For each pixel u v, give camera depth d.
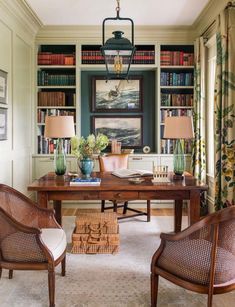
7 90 3.93
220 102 3.67
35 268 2.17
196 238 1.89
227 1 3.64
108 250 3.13
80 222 3.14
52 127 3.20
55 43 5.05
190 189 2.87
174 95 5.13
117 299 2.28
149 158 5.04
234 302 2.27
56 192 2.90
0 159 3.71
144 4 4.02
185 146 5.05
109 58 3.00
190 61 5.07
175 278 1.98
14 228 2.16
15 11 4.02
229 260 1.87
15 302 2.23
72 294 2.34
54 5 4.07
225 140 3.53
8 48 3.96
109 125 5.39
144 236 3.64
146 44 5.06
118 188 2.85
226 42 3.50
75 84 5.11
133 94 5.37
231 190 3.46
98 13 4.34
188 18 4.53
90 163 3.23
